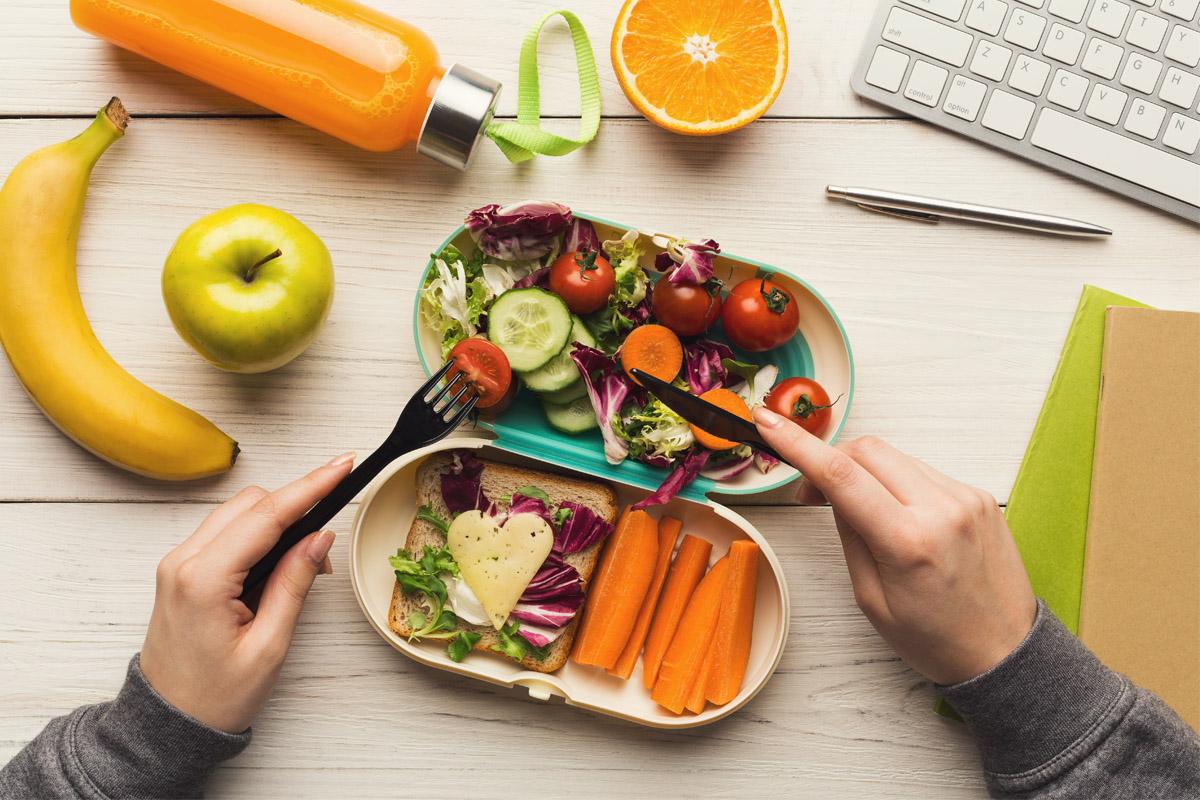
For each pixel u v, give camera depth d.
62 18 1.15
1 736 1.15
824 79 1.17
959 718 1.15
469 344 0.99
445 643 1.12
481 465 1.10
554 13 1.10
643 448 1.06
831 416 1.12
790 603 1.18
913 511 0.93
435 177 1.17
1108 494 1.13
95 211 1.16
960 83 1.14
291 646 1.16
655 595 1.13
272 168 1.16
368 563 1.12
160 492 1.16
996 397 1.18
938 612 0.95
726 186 1.18
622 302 1.10
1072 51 1.12
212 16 1.05
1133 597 1.12
